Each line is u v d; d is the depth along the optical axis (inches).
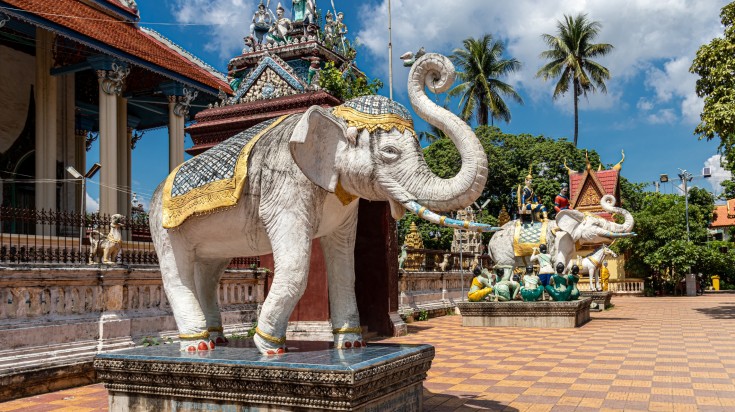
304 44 544.1
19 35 772.6
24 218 321.4
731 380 306.2
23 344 291.9
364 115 197.5
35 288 304.8
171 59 847.1
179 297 215.2
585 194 1315.2
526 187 796.0
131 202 829.8
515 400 262.4
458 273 877.8
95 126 1051.9
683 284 1457.9
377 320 504.1
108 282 341.1
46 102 773.9
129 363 196.1
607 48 1863.9
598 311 843.4
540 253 680.4
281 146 200.7
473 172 184.7
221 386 181.3
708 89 719.7
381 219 503.8
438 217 186.9
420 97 198.4
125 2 893.8
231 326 442.6
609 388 287.0
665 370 336.8
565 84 1867.6
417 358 202.2
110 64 742.5
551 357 389.1
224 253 219.6
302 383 168.1
